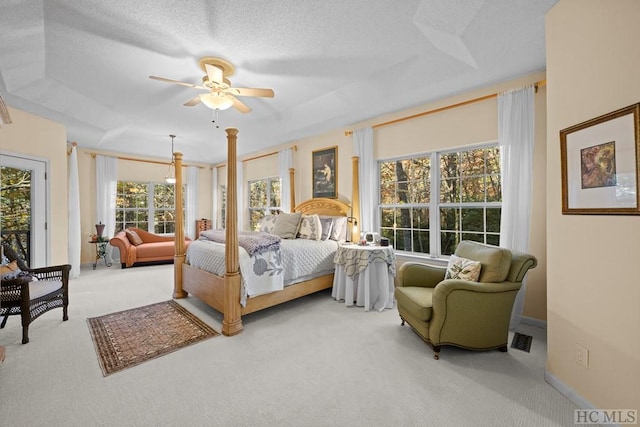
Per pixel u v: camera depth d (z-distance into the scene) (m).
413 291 2.48
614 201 1.38
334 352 2.21
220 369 1.96
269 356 2.14
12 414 1.50
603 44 1.44
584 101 1.55
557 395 1.69
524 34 2.19
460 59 2.58
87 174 5.65
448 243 3.46
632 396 1.31
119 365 1.99
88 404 1.59
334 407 1.58
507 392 1.72
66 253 4.11
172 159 6.78
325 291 3.93
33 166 3.63
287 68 2.89
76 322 2.76
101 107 3.93
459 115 3.22
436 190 3.51
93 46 2.48
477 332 2.13
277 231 4.08
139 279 4.49
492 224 3.13
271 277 2.89
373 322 2.82
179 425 1.44
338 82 3.26
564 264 1.70
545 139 2.65
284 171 5.30
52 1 1.94
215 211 7.38
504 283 2.14
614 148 1.37
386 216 4.07
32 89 3.13
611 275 1.41
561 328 1.72
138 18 2.12
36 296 2.44
